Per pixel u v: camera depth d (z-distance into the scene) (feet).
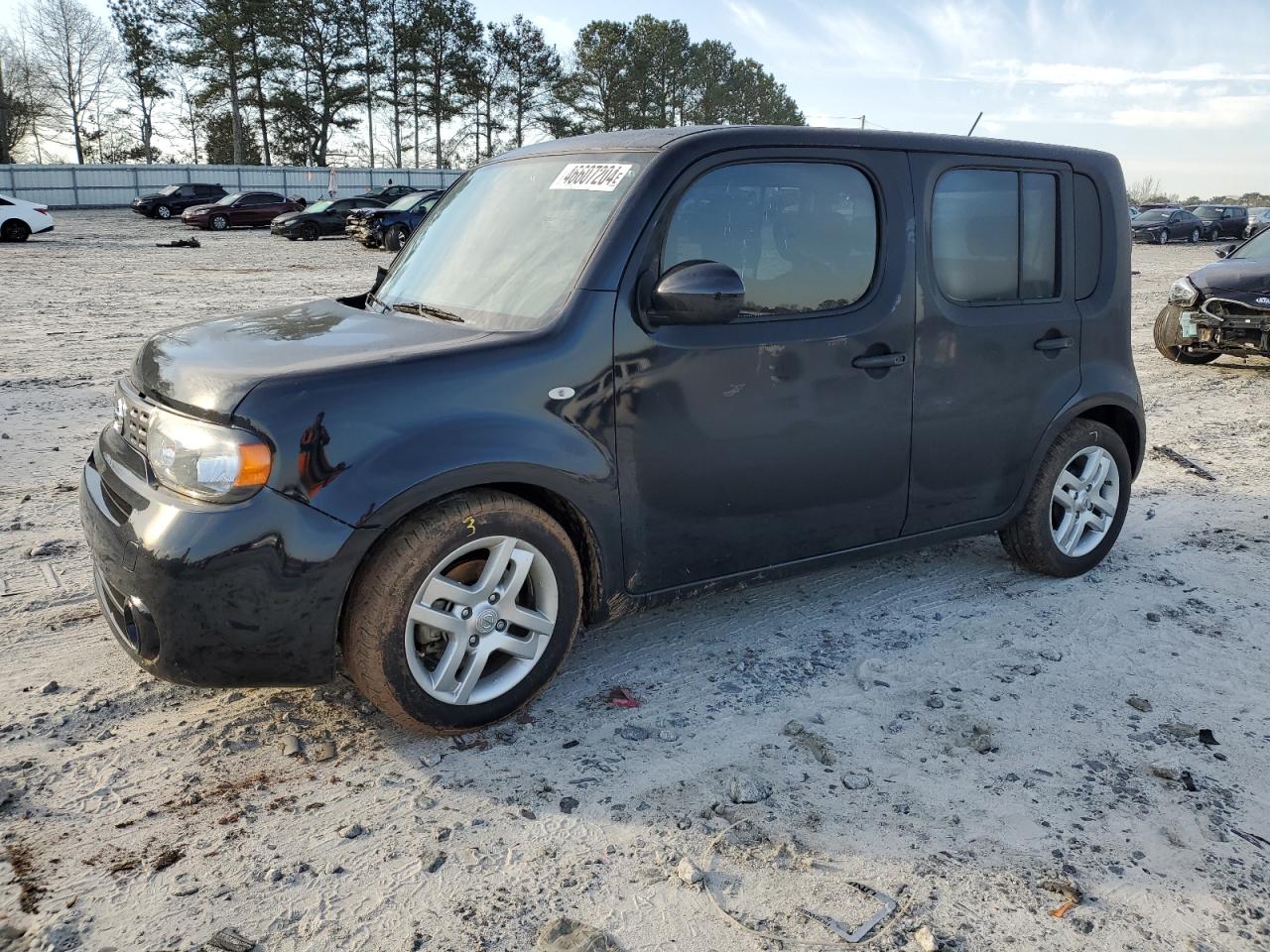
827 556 12.67
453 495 9.91
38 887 8.17
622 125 258.16
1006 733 10.90
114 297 49.62
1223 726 11.14
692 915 8.05
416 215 89.61
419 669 9.95
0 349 33.73
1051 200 14.02
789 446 11.80
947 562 16.08
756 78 321.32
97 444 11.32
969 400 13.28
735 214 11.28
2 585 14.23
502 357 9.96
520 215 11.98
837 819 9.32
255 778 9.78
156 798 9.42
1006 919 8.06
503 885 8.37
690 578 11.66
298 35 226.17
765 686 11.87
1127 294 15.05
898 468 12.84
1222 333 32.27
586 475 10.39
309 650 9.34
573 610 10.83
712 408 11.15
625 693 11.61
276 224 106.01
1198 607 14.39
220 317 12.29
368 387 9.36
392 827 9.09
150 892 8.16
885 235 12.26
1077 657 12.76
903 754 10.46
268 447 8.98
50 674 11.70
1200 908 8.24
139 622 9.30
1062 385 14.32
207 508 9.02
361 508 9.18
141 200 138.00
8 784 9.53
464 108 251.80
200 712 10.97
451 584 9.92
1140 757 10.47
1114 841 9.08
